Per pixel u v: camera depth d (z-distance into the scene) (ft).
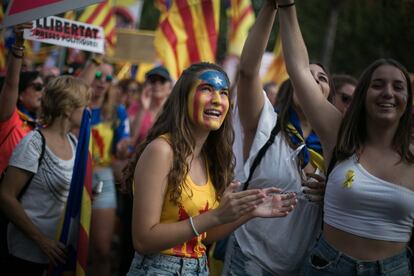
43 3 14.34
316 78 16.07
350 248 13.01
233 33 33.32
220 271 16.96
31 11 14.46
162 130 12.69
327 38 64.49
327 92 16.17
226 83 12.98
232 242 15.64
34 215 16.33
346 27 61.57
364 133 13.52
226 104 12.90
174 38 29.66
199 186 12.85
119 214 26.84
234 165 13.79
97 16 28.04
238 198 11.61
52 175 16.47
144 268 12.48
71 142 17.42
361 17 52.01
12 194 16.10
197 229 11.71
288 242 14.92
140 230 11.91
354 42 61.00
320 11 70.18
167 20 29.86
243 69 15.07
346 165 13.24
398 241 12.93
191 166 12.94
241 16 33.12
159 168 12.09
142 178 12.09
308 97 14.02
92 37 22.79
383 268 12.82
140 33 33.35
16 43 17.25
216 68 13.03
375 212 12.83
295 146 15.19
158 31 30.45
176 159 12.30
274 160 15.05
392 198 12.70
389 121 13.08
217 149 13.44
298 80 14.10
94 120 23.24
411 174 12.99
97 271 21.91
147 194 11.98
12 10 14.73
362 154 13.29
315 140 15.58
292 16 14.20
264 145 15.20
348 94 19.33
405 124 13.29
